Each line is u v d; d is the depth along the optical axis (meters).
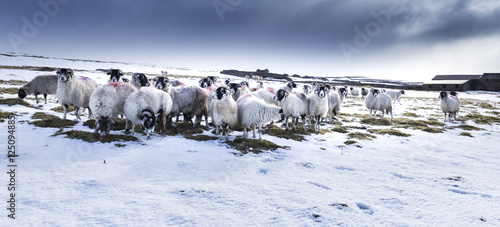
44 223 4.22
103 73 58.19
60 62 86.94
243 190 6.09
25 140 9.00
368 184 6.93
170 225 4.44
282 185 6.54
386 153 10.71
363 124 18.42
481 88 77.06
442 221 4.93
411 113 25.42
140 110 9.88
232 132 12.51
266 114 10.51
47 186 5.59
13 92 24.23
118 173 6.64
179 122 14.42
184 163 7.78
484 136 15.41
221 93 10.00
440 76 89.56
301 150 10.38
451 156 10.55
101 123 9.75
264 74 111.56
